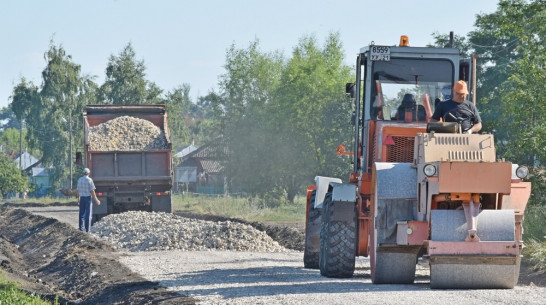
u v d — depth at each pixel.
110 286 39.47
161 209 84.25
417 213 30.19
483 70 98.19
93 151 82.31
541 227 45.34
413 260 31.58
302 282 34.19
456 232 28.80
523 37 54.09
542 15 53.34
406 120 36.22
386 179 30.67
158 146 85.56
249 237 58.38
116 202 83.50
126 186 83.19
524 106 51.97
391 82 36.91
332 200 35.69
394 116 36.75
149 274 41.84
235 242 57.56
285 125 142.25
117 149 84.38
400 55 36.88
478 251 28.72
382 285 31.73
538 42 54.75
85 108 88.81
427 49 36.84
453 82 36.72
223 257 49.94
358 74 37.84
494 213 29.05
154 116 89.62
